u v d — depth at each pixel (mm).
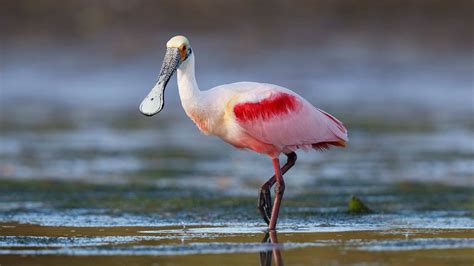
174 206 12953
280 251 9586
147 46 33250
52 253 9516
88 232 10844
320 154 18672
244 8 35156
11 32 34656
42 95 29547
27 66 32281
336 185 14859
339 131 11680
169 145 20156
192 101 11133
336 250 9594
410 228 11016
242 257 9312
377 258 9141
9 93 29906
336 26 34312
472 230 10844
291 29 34062
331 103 26719
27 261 9133
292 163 11695
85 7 35438
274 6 35281
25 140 20750
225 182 15344
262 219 11828
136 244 10031
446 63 31344
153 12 35062
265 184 11523
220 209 12664
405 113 24547
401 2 35000
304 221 11617
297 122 11359
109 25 34688
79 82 31109
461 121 23016
